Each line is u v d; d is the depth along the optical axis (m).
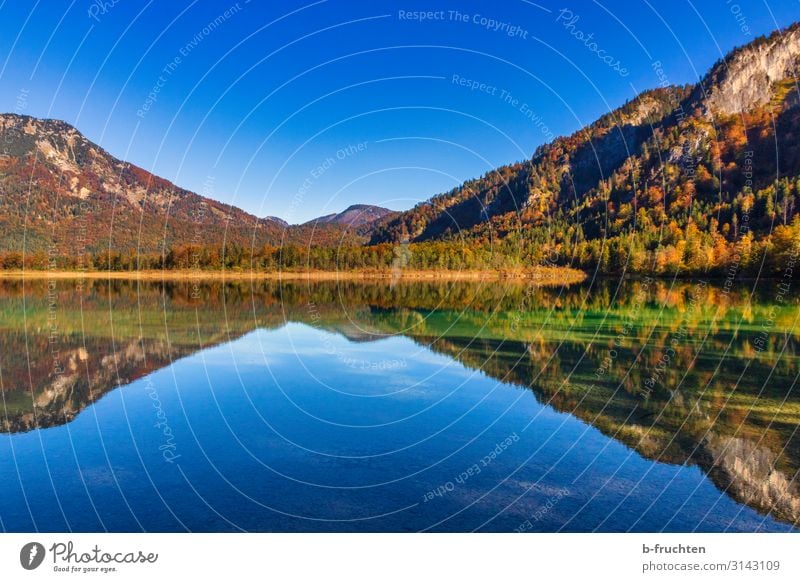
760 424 9.48
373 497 6.98
